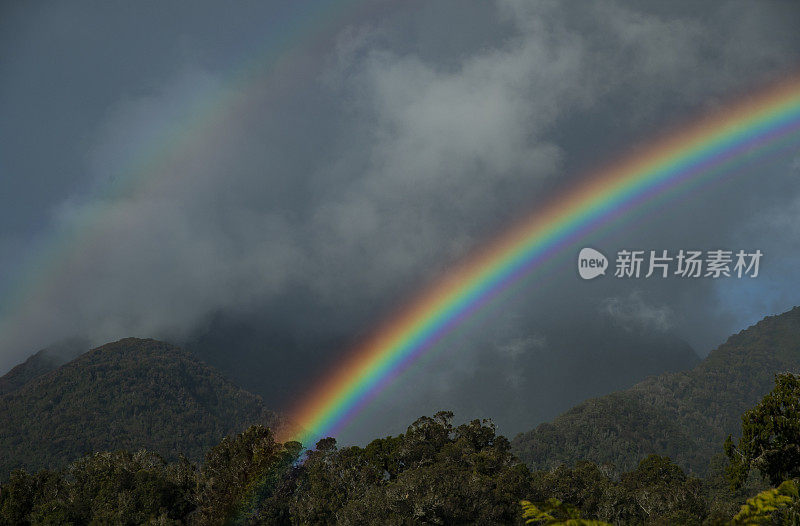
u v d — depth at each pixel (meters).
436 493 76.31
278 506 86.44
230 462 88.12
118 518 70.25
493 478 89.44
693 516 85.62
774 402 55.25
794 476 53.97
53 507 72.19
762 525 12.87
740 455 56.03
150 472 82.88
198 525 78.31
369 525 75.00
